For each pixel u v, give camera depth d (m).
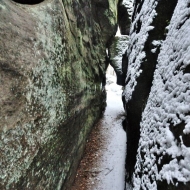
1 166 2.79
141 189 4.34
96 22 14.30
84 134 8.38
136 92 6.56
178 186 2.94
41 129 3.90
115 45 16.83
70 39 6.35
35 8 4.50
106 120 13.55
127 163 7.13
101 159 9.32
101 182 7.87
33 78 3.69
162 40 6.20
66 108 5.23
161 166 3.66
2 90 2.93
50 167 4.48
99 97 12.23
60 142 4.97
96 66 11.12
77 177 7.87
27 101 3.47
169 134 3.69
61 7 5.67
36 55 3.90
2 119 2.85
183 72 3.91
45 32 4.48
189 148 2.98
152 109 4.96
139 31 7.96
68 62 5.75
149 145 4.50
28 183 3.51
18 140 3.18
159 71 5.32
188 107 3.38
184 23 4.62
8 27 3.30
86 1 10.64
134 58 7.62
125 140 10.85
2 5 3.34
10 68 3.12
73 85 6.03
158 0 6.80
